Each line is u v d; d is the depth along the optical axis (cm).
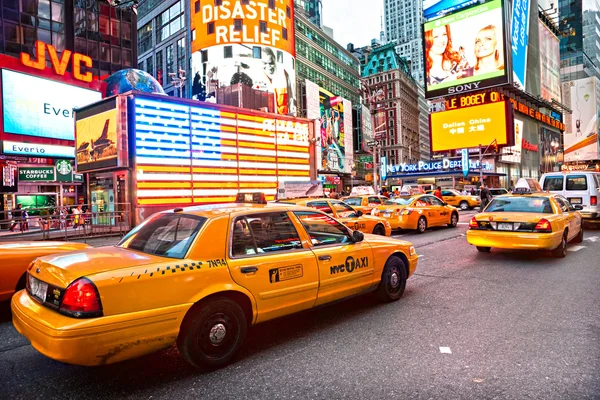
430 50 7044
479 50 6575
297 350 393
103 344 289
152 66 6519
